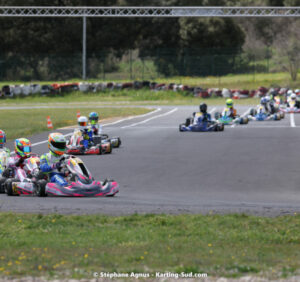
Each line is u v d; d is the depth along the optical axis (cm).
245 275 2242
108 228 3152
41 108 15962
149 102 18788
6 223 3262
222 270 2295
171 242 2812
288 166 5934
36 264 2378
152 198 4266
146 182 5081
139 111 14612
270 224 3250
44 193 4281
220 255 2542
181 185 4931
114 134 9244
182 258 2473
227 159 6450
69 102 19338
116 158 6619
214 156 6688
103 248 2669
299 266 2358
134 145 7812
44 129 9925
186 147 7512
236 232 3059
